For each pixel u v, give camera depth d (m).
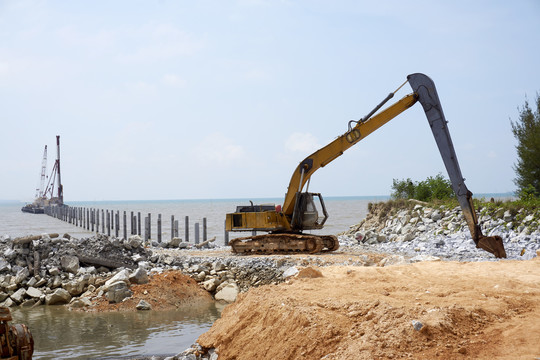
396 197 37.78
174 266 21.31
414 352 6.48
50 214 102.12
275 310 8.62
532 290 8.41
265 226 23.38
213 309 17.06
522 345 6.23
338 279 10.05
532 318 7.04
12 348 8.72
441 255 21.64
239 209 24.89
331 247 23.19
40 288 18.95
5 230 54.50
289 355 7.50
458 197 17.20
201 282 19.67
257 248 23.27
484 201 29.03
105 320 15.48
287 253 22.81
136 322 15.16
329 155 22.27
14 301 18.16
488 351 6.25
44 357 11.59
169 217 81.38
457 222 27.42
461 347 6.35
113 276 19.16
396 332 6.82
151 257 22.28
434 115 18.30
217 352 9.28
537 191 28.50
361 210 97.25
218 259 21.48
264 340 8.31
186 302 17.92
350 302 8.02
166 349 12.04
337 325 7.45
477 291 8.40
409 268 10.85
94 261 20.66
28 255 20.34
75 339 13.21
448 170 17.55
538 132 28.33
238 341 8.95
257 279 19.48
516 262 11.02
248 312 9.40
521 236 23.14
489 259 19.80
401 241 27.94
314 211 23.00
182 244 30.34
